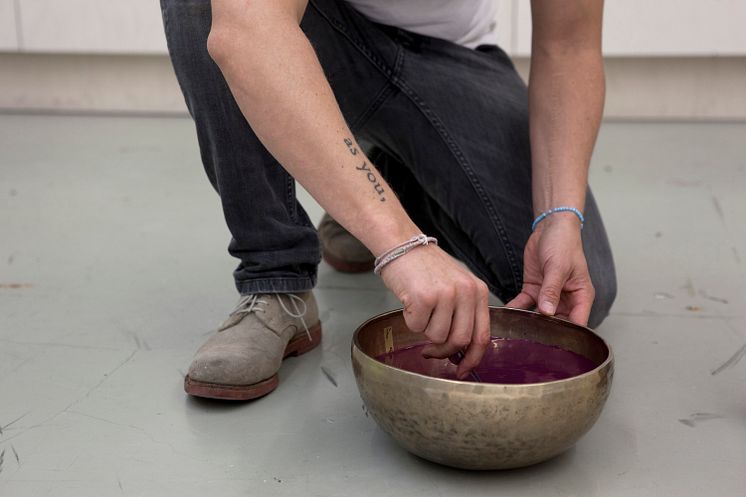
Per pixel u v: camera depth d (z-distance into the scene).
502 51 1.57
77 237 1.90
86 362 1.27
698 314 1.47
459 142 1.38
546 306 1.08
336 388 1.20
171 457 1.00
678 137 2.94
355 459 1.00
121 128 3.09
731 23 2.95
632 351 1.32
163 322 1.43
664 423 1.09
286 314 1.24
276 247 1.22
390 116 1.41
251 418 1.10
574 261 1.12
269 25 0.87
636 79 3.20
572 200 1.17
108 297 1.54
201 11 1.10
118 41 3.14
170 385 1.20
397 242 0.86
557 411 0.87
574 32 1.24
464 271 0.88
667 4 2.96
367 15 1.40
